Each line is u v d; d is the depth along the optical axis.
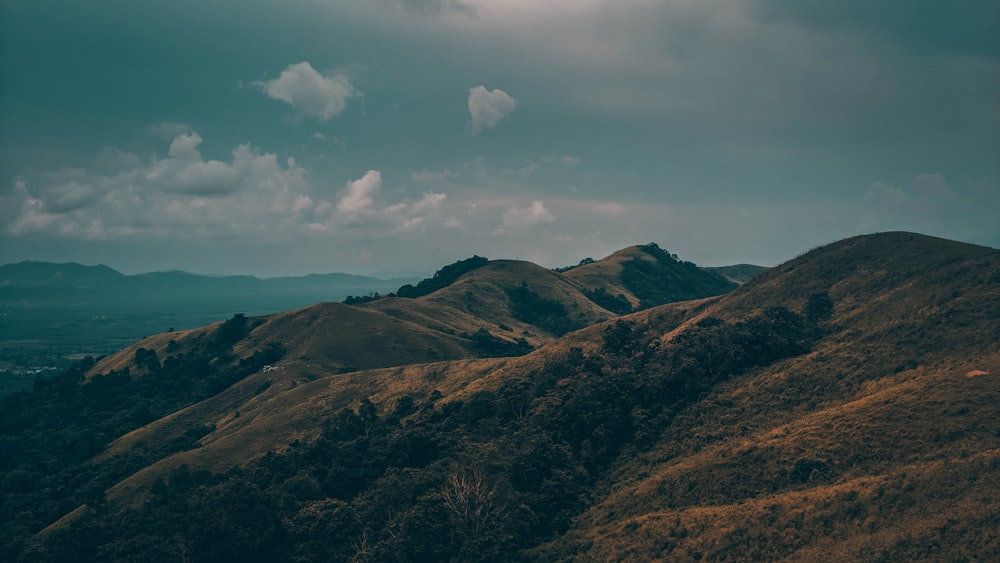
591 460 97.25
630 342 128.88
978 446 65.06
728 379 102.25
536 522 86.62
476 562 80.75
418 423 118.19
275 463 114.25
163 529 94.44
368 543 88.12
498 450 100.94
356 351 198.50
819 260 133.50
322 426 132.00
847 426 76.94
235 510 91.06
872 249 128.50
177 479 113.56
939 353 85.88
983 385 73.44
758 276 143.88
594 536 81.25
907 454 68.75
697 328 118.44
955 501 60.09
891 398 78.50
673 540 73.56
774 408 91.00
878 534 61.03
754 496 74.75
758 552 66.31
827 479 71.44
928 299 99.88
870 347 94.62
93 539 96.50
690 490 80.94
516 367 132.12
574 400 107.88
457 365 148.75
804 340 105.62
